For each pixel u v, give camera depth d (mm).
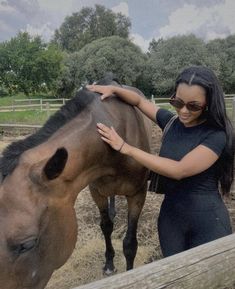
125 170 2611
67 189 2057
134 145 2707
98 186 2795
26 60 42531
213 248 1406
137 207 2959
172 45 39406
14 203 1769
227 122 2020
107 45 38625
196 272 1285
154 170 2064
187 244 2266
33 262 1795
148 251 3627
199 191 2100
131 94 2695
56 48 46531
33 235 1761
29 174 1866
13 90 44188
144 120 3027
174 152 2094
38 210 1829
